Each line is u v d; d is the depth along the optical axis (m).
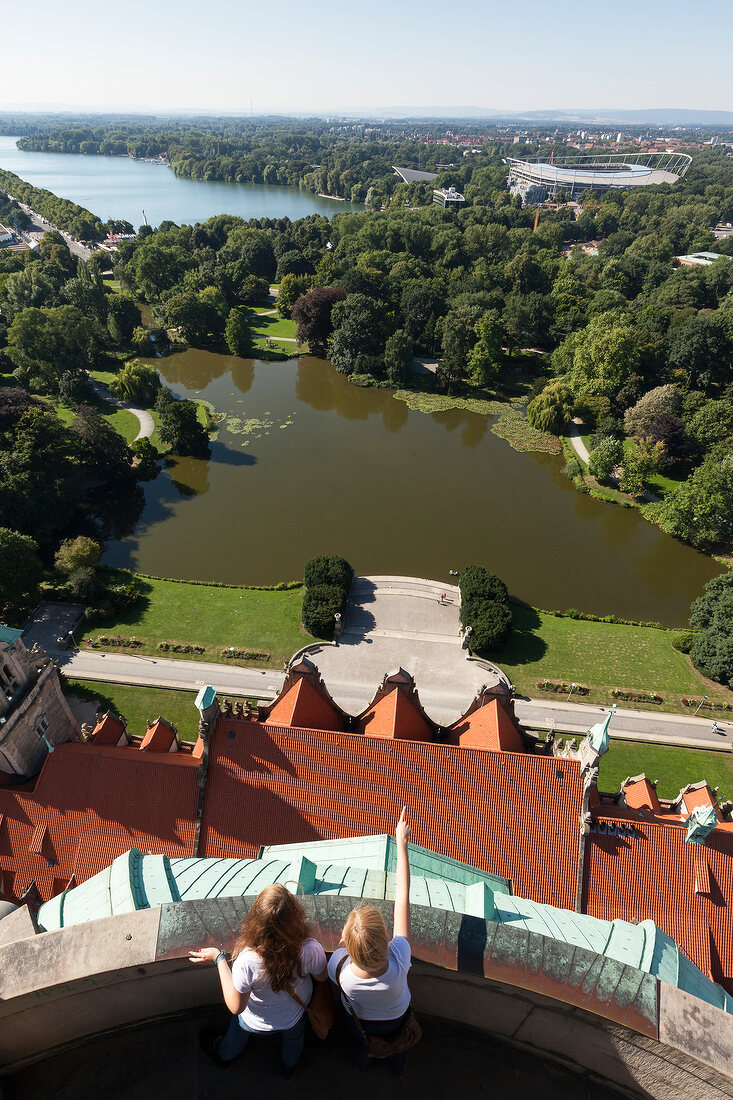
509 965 7.71
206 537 90.81
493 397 140.38
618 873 32.62
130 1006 7.98
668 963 13.74
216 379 146.62
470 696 62.94
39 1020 7.89
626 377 126.31
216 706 34.50
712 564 90.25
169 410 108.88
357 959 6.54
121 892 12.92
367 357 146.38
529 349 165.38
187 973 7.70
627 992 7.60
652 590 84.38
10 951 7.93
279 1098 7.57
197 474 107.38
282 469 110.06
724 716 62.41
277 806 34.53
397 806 34.34
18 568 66.75
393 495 103.62
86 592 70.88
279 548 88.81
